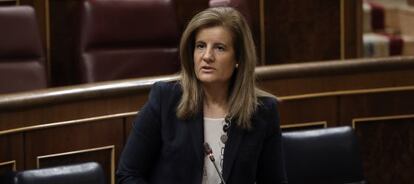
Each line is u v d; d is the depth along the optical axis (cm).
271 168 242
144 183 236
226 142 234
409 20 613
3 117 273
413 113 363
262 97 240
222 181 230
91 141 296
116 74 360
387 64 356
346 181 314
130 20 363
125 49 365
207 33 231
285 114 341
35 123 282
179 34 388
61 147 290
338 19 416
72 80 382
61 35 378
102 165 301
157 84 240
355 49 420
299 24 412
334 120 352
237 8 363
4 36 339
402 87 360
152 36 366
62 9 377
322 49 417
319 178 311
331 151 312
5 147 275
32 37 344
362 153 360
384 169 365
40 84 343
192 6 399
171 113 235
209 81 231
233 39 233
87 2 360
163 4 369
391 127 363
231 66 234
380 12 630
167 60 369
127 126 304
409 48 584
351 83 353
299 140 309
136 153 237
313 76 344
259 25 407
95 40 359
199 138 233
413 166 368
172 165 235
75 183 257
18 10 344
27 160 281
